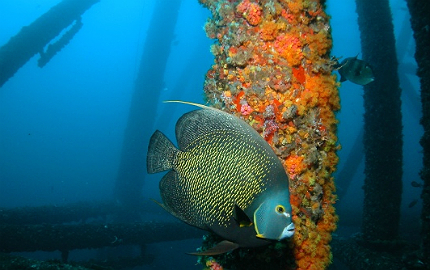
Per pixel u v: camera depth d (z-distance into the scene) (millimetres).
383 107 6801
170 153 1507
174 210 1479
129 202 13734
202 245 2393
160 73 13992
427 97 4719
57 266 4379
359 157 15367
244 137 1404
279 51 2256
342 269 9773
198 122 1480
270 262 2205
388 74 6875
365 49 7270
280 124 2221
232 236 1396
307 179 2230
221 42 2443
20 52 8961
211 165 1428
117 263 8969
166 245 14859
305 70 2318
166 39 13898
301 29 2322
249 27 2312
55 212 10719
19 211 9859
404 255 5254
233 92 2322
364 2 7293
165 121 20312
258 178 1364
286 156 2213
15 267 4191
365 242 6766
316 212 2256
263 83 2234
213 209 1418
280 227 1307
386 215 6645
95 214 12336
